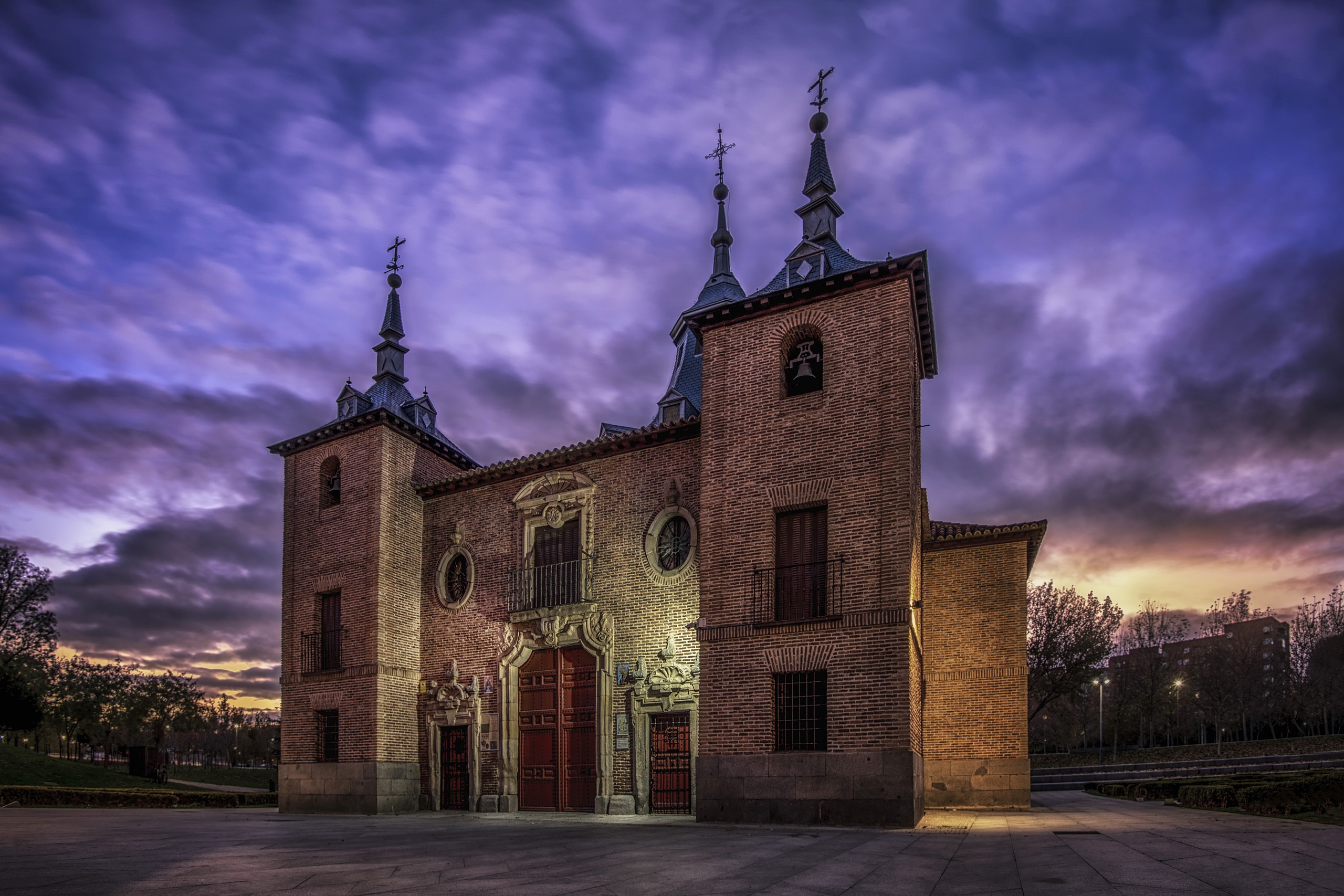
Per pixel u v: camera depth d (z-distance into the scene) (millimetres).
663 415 28078
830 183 21984
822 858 10617
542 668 22531
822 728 17031
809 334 19156
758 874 9117
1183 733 54938
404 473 25703
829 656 16938
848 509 17500
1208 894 7070
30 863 9859
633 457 22031
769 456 18641
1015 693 21922
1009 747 21641
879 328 17984
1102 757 41125
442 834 14836
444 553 25156
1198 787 18484
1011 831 14055
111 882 8320
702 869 9508
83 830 15211
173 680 88062
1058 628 39906
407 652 24578
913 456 18312
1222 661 50312
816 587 17641
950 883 8406
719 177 35844
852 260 20469
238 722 109688
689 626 20094
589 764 21094
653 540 21125
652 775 19984
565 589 22375
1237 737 54969
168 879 8602
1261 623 59438
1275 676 49469
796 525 18297
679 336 33250
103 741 82125
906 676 16094
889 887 8234
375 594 24125
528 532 23594
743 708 17562
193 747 94375
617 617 21266
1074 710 53031
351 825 17578
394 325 29703
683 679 19688
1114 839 11797
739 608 18141
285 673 25734
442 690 23953
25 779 38000
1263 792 16250
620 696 20719
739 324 19719
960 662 22516
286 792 24656
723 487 19047
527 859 10594
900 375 17500
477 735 23078
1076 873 8672
